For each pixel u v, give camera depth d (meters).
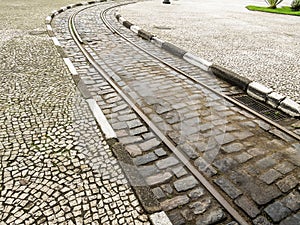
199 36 8.76
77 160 2.72
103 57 5.77
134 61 5.40
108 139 2.96
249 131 3.60
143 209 2.23
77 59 5.84
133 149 2.83
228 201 2.50
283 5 21.44
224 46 7.70
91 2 16.61
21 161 2.66
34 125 3.27
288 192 2.65
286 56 7.07
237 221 2.28
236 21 12.30
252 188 2.66
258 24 11.89
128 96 3.71
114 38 8.00
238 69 5.83
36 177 2.48
